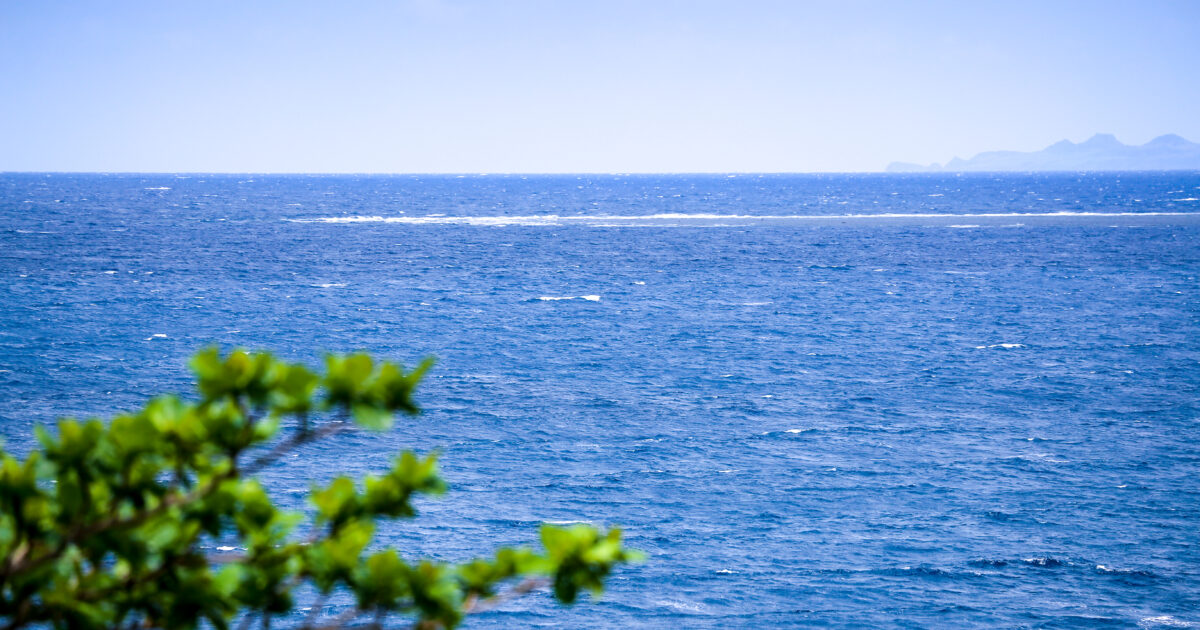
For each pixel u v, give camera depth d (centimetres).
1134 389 9188
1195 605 4872
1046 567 5300
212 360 486
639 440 7419
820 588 5028
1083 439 7575
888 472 6788
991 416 8244
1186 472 6806
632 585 5038
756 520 5912
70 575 541
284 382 489
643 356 10488
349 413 504
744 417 8125
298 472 6494
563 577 562
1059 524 5878
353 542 548
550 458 6962
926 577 5178
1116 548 5544
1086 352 10819
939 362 10306
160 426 486
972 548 5538
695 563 5300
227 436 489
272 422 501
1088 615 4781
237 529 580
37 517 498
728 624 4669
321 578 547
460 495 6169
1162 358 10506
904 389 9156
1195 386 9288
